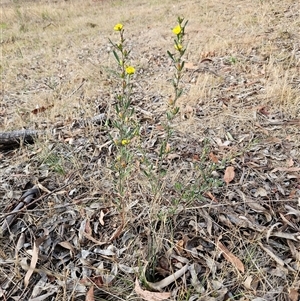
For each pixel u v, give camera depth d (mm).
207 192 1826
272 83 2934
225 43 3941
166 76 3467
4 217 1750
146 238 1611
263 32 4160
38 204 1859
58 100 3125
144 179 1904
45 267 1545
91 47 4938
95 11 7648
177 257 1535
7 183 2039
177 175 1903
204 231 1633
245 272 1457
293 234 1602
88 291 1417
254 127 2406
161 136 2367
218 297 1376
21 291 1458
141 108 2828
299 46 3619
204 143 2268
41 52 5023
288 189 1871
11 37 6137
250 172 1998
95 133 2467
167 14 6227
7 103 3342
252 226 1645
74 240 1655
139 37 5031
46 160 2188
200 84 3096
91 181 1977
